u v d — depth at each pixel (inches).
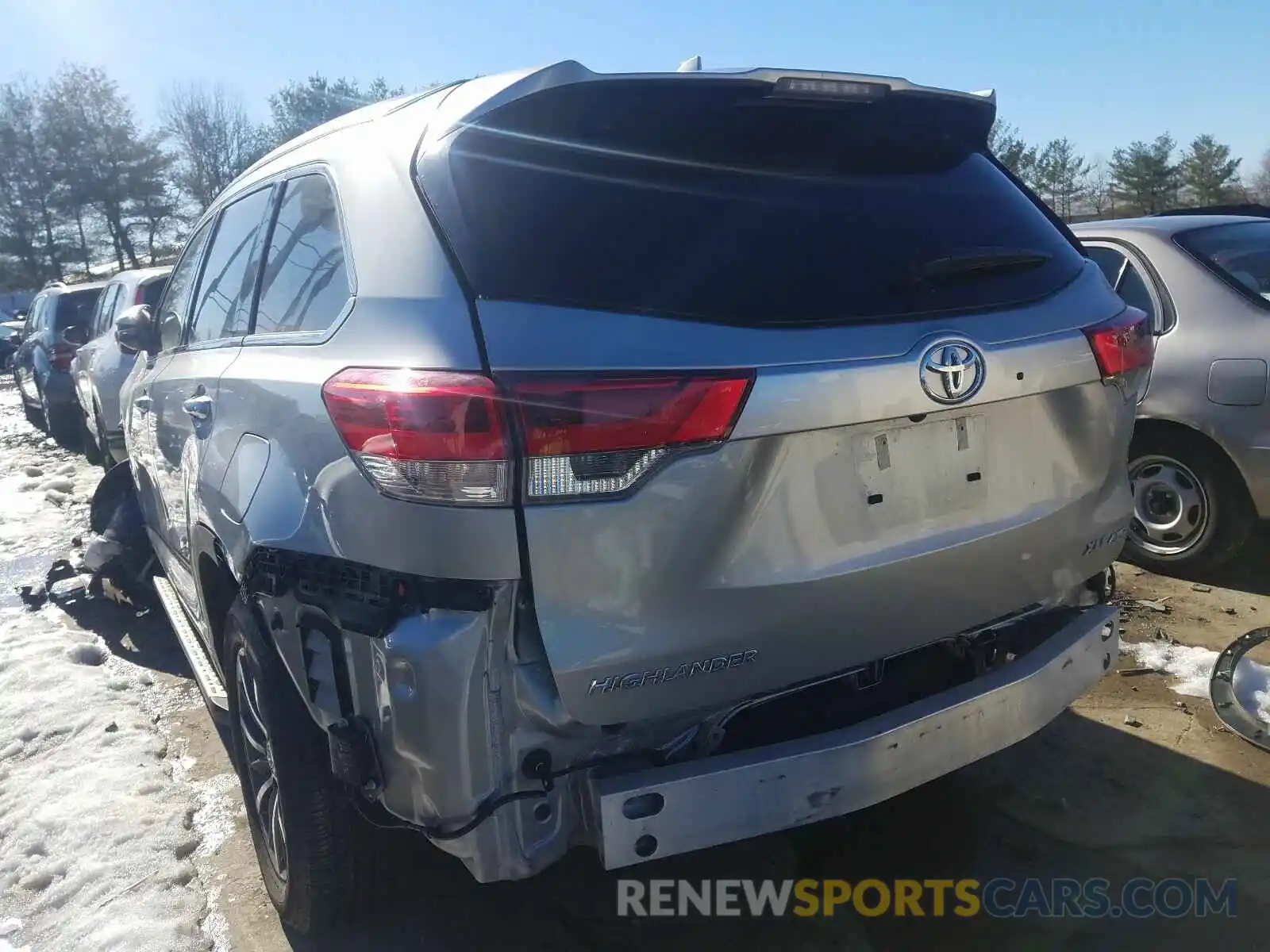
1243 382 167.2
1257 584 178.7
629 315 76.3
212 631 124.0
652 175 83.5
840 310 82.9
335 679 83.5
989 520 91.7
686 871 112.0
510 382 72.9
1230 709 135.0
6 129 2079.2
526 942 101.7
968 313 89.7
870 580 83.9
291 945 103.5
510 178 81.0
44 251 2140.7
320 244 97.4
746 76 87.0
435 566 74.3
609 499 73.9
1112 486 104.5
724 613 78.3
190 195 2140.7
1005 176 108.9
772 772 80.8
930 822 118.1
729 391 75.4
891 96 96.0
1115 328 100.3
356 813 95.6
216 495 105.1
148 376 159.2
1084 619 102.7
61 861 119.2
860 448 82.9
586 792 79.1
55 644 187.5
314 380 86.4
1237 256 178.1
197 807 130.9
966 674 97.6
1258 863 107.5
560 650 74.5
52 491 342.3
